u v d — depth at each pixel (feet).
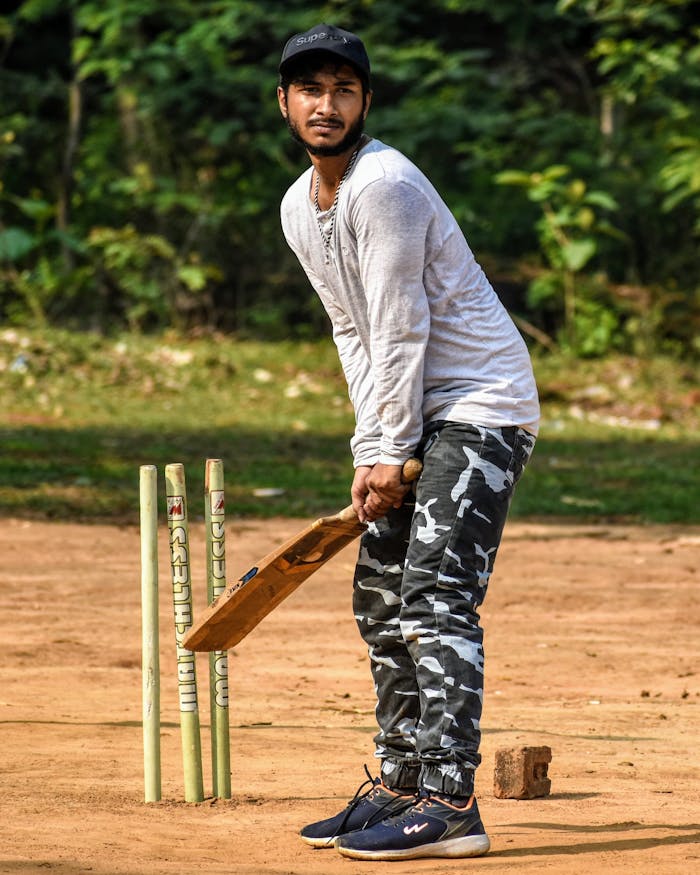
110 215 241.14
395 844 33.96
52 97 241.96
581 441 164.86
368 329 35.24
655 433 173.78
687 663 66.28
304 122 33.88
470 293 34.83
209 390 190.29
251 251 235.40
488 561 34.76
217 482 38.32
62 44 255.09
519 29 238.48
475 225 229.45
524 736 50.72
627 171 230.48
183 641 36.47
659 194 226.58
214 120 235.81
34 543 96.73
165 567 88.58
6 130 232.73
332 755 46.78
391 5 242.37
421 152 236.63
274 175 237.45
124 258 221.46
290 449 149.89
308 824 37.29
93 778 42.47
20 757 45.16
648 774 45.06
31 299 223.30
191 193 236.63
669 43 239.50
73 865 32.35
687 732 51.98
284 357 211.20
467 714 34.06
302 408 182.60
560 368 209.87
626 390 200.03
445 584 34.19
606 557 96.63
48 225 240.32
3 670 61.52
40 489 119.85
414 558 34.47
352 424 171.63
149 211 239.50
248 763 45.32
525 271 223.71
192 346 213.66
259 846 35.29
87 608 76.69
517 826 37.88
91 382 187.52
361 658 66.49
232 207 229.66
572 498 123.34
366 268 33.58
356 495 35.29
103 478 126.31
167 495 38.42
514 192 230.89
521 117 242.37
